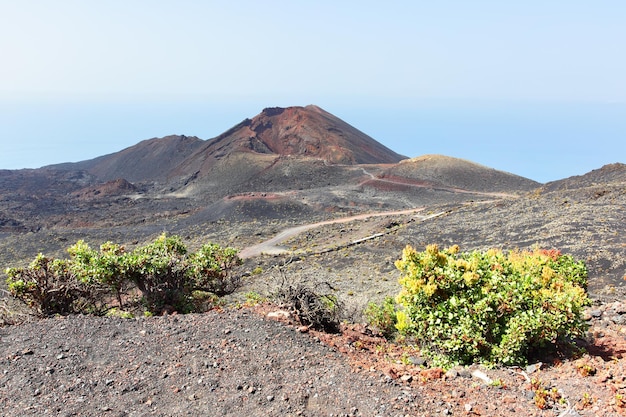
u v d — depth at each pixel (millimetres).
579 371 6164
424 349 7352
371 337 8484
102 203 119000
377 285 22500
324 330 8148
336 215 74000
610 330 8562
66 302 10375
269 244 50031
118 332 7246
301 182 124938
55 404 5191
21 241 60406
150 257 11422
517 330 6508
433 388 5727
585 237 23500
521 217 34156
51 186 161750
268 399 5238
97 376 5840
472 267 7363
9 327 7492
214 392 5438
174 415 5000
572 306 6859
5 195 135125
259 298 10586
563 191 42750
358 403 5129
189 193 134625
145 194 138375
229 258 13219
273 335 7055
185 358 6297
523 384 5902
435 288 7102
